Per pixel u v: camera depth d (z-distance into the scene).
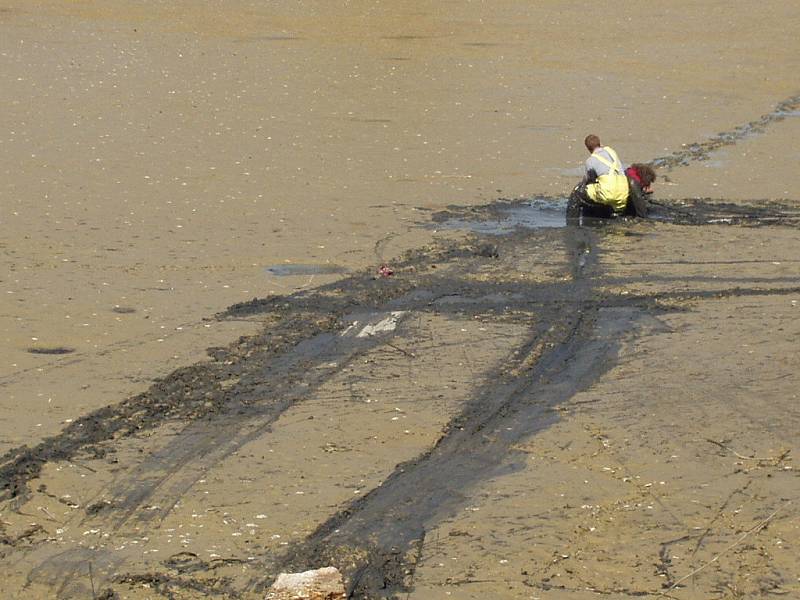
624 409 10.15
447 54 34.66
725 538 7.98
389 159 21.33
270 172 20.03
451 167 20.84
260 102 26.72
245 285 13.79
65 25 37.78
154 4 43.00
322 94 27.95
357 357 11.45
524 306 13.13
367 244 15.76
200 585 7.48
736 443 9.45
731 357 11.41
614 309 13.02
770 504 8.45
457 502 8.52
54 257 14.77
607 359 11.40
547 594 7.34
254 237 15.95
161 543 7.99
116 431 9.70
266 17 41.06
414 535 8.07
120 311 12.77
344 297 13.37
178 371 10.99
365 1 45.09
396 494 8.64
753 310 12.95
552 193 19.17
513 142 23.19
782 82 32.00
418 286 13.85
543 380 10.88
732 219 17.50
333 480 8.86
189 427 9.79
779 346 11.72
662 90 30.00
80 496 8.62
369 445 9.45
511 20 42.16
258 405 10.25
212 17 40.66
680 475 8.91
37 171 19.61
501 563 7.70
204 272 14.29
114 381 10.74
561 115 26.22
